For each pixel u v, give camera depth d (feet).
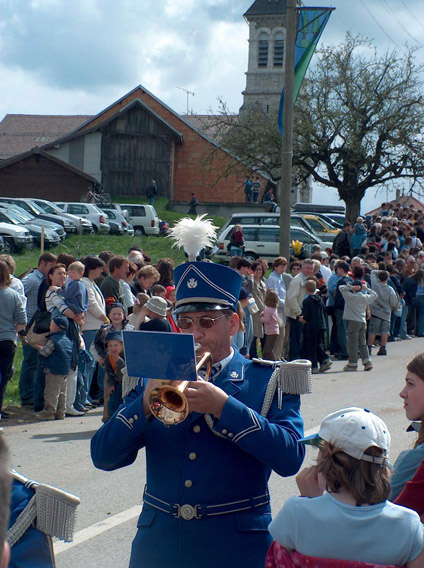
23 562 7.84
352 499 8.43
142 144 163.73
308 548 8.40
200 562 8.92
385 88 120.06
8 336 27.50
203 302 9.54
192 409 8.63
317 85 120.67
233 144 127.44
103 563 15.61
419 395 11.21
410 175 121.90
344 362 47.03
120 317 27.66
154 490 9.33
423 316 63.67
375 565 8.23
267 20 211.61
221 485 9.08
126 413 9.27
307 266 42.80
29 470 22.06
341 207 143.54
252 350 41.09
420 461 10.75
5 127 220.84
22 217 97.35
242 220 96.17
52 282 30.71
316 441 9.07
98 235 108.17
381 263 58.13
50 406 29.40
